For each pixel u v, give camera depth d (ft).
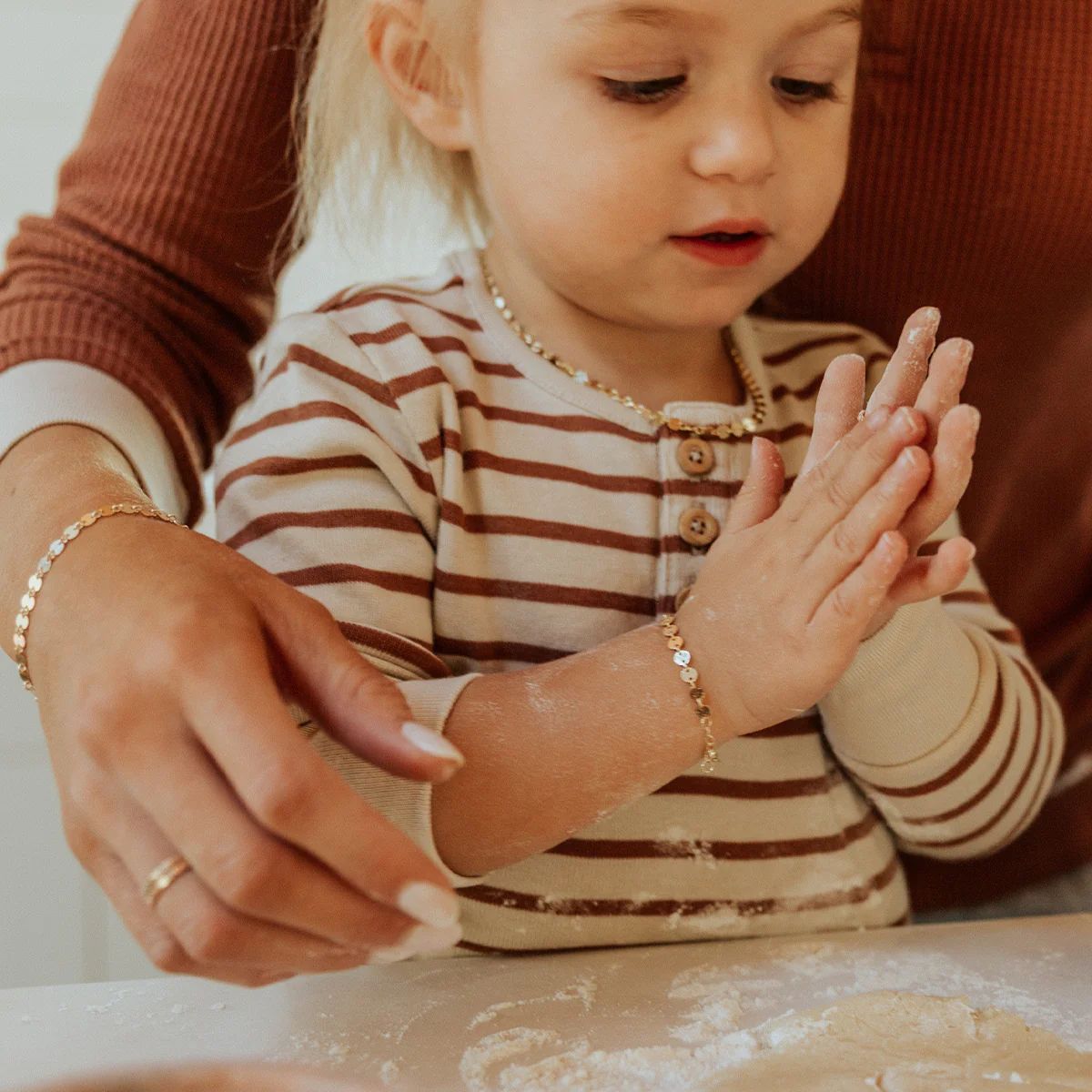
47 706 1.73
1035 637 3.64
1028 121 3.18
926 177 3.25
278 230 3.17
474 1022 1.92
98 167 3.07
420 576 2.51
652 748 2.12
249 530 2.49
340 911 1.54
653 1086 1.69
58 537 1.89
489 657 2.54
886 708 2.53
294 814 1.47
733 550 2.17
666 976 2.12
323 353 2.64
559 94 2.35
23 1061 1.79
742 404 2.87
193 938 1.54
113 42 5.11
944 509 1.95
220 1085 1.60
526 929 2.44
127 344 2.82
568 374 2.75
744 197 2.35
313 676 1.65
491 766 2.09
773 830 2.62
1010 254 3.34
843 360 2.15
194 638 1.57
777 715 2.12
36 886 3.49
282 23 3.01
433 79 2.75
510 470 2.64
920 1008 1.88
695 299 2.49
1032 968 2.14
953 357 1.94
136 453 2.58
